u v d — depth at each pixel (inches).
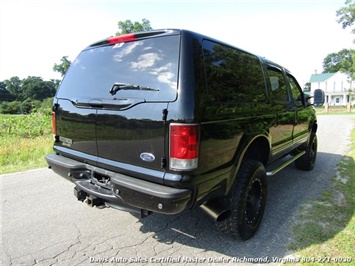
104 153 98.9
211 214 94.9
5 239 111.2
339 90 1955.0
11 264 95.3
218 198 98.3
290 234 115.0
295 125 166.6
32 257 99.4
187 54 82.8
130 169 89.6
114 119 93.0
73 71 118.3
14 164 229.0
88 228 121.0
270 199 152.8
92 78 106.1
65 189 169.5
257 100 118.6
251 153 126.8
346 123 570.3
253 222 113.9
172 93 80.9
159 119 81.4
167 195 77.7
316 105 185.9
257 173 111.6
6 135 368.8
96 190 99.8
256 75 121.6
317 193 161.5
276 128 136.1
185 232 117.8
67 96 115.5
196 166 80.6
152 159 84.0
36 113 460.4
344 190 165.8
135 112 86.8
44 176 196.2
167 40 87.4
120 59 98.9
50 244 108.0
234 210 103.6
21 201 150.0
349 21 776.3
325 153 274.1
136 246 107.2
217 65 93.7
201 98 82.4
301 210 137.9
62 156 121.0
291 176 196.5
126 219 129.6
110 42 106.0
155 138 82.6
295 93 172.7
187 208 84.3
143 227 122.0
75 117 109.4
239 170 108.0
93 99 100.7
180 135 78.1
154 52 89.4
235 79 103.6
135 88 88.4
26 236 113.7
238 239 109.0
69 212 136.9
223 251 103.8
